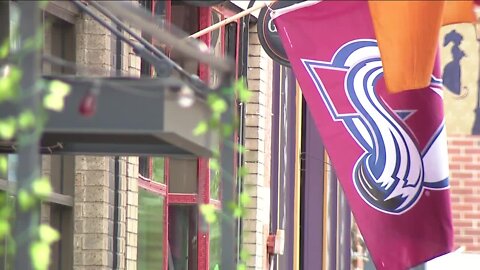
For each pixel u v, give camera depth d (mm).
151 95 16000
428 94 27719
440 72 27859
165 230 36031
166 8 36500
